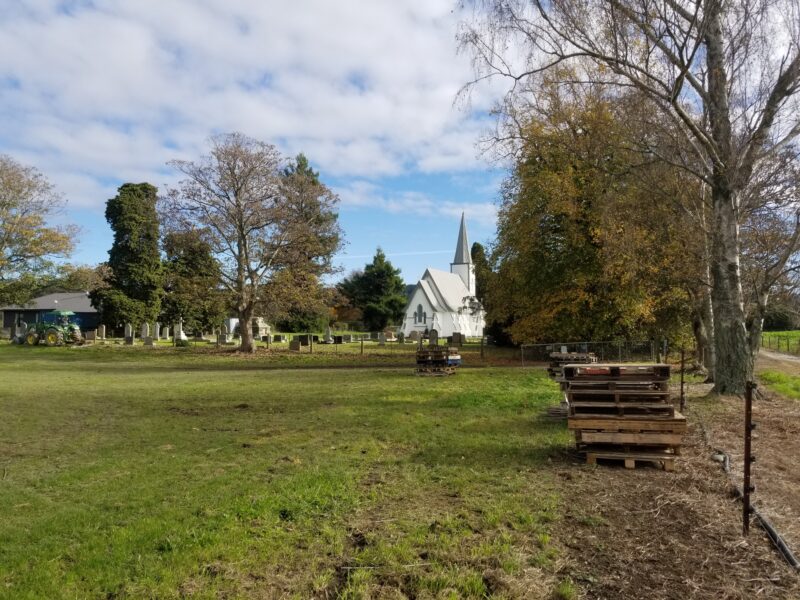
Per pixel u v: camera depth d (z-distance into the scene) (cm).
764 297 1335
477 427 969
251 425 1023
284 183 3306
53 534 493
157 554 441
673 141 1329
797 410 1116
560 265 2567
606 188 1820
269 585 388
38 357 3169
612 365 755
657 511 538
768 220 1712
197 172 3064
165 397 1437
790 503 559
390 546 447
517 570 409
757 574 409
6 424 1054
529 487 614
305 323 6384
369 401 1312
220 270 3250
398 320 7138
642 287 2286
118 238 4997
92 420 1095
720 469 686
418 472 680
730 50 1238
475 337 6531
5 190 3862
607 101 1517
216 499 575
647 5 1138
